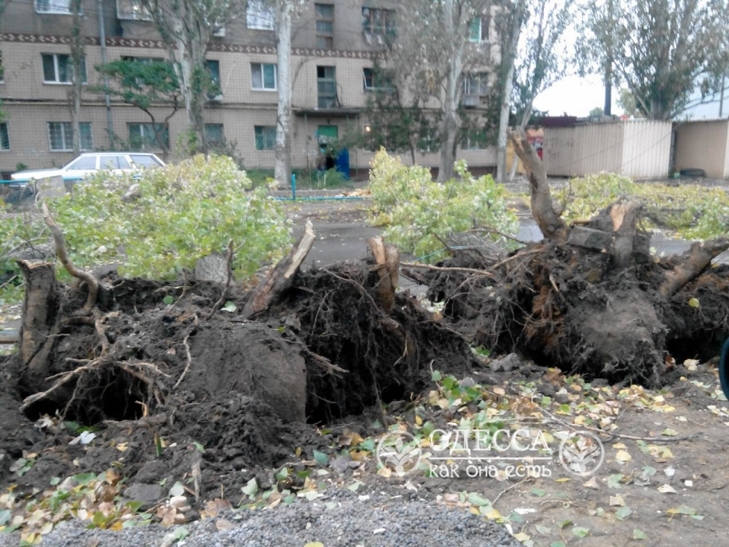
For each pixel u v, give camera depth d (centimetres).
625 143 3291
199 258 777
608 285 664
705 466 425
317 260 1255
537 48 3188
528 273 691
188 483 382
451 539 323
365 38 3244
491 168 3591
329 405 541
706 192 1950
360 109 3177
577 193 1680
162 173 1178
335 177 2944
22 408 480
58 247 538
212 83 2675
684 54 3400
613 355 617
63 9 2816
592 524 356
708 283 720
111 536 331
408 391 580
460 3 2834
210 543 316
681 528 353
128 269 781
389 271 564
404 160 3472
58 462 425
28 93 2814
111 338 525
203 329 511
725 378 399
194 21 2594
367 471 418
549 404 543
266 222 869
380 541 318
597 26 3284
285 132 2764
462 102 3297
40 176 1867
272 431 439
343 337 552
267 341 486
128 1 2869
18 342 561
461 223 962
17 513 377
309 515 346
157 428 429
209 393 460
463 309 754
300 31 3155
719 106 4694
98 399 518
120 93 2705
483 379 587
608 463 431
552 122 3653
